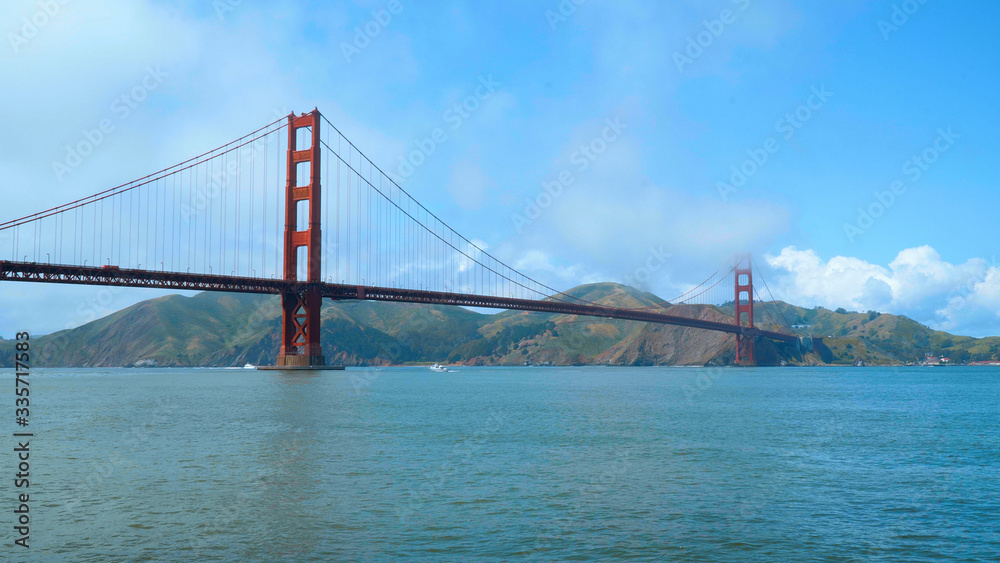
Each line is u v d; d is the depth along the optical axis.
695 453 29.36
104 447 30.12
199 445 30.80
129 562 14.98
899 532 17.48
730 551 15.95
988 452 30.47
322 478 23.36
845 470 25.64
